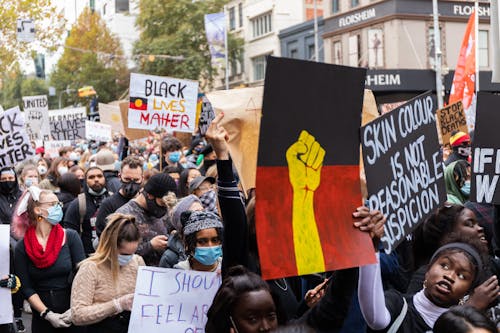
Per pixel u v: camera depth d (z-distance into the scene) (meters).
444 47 37.69
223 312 3.27
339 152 3.58
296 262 3.38
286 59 3.28
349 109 3.58
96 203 8.38
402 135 3.91
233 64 53.28
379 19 37.34
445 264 3.92
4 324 6.58
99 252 5.60
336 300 3.63
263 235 3.31
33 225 6.66
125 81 57.38
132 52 51.94
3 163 9.09
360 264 3.56
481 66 38.34
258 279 3.32
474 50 15.77
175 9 49.56
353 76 3.57
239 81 52.78
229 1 51.62
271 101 3.28
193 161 12.51
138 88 11.16
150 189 6.86
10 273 7.02
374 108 6.40
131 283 5.63
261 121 3.28
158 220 6.95
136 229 5.58
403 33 36.69
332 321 3.64
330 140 3.53
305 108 3.40
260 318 3.23
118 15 61.00
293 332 2.61
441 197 4.12
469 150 9.66
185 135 20.05
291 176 3.40
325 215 3.52
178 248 6.09
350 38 39.88
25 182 11.20
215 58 44.12
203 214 4.74
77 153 18.19
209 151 9.39
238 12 53.09
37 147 19.88
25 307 10.43
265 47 50.09
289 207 3.40
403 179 3.90
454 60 38.09
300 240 3.41
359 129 3.65
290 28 46.88
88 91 50.94
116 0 61.03
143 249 6.67
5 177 9.36
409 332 3.87
